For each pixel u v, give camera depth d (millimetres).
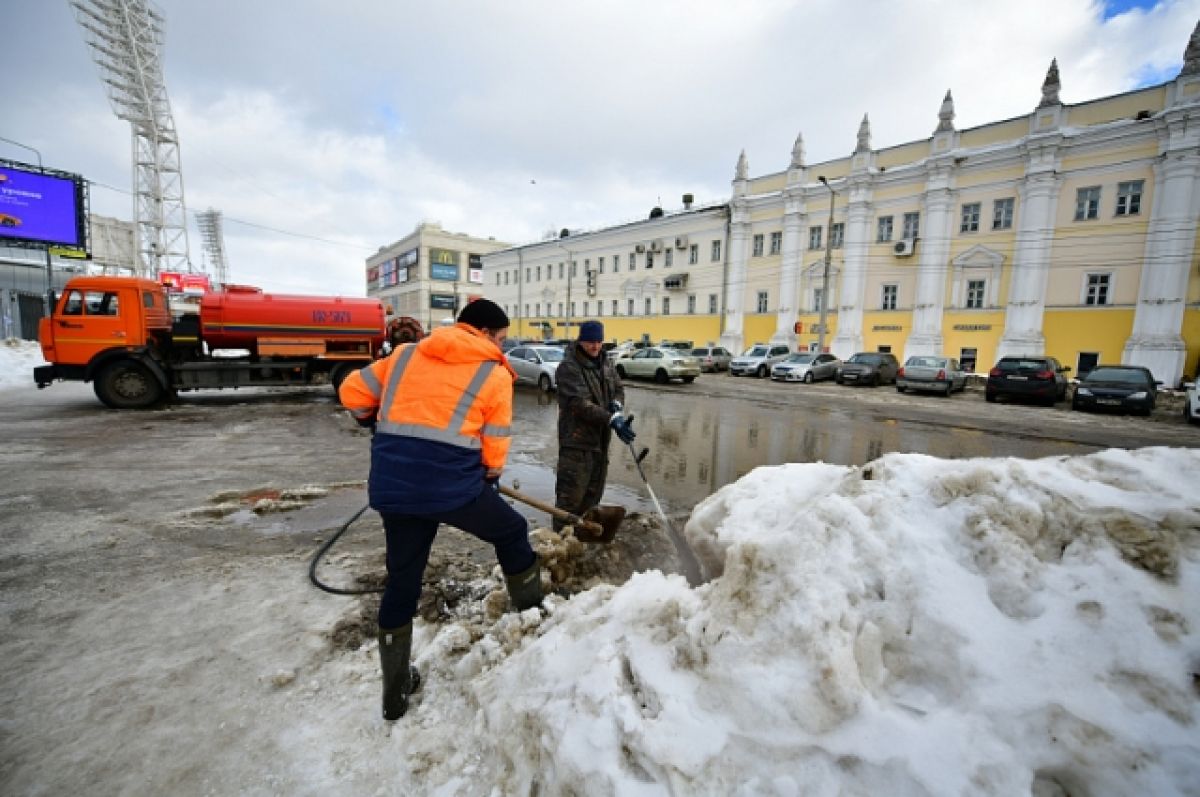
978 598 1472
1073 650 1311
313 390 13570
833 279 29250
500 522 2088
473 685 1849
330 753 1680
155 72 35188
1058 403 15602
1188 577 1375
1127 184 21266
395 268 85875
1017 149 23266
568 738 1410
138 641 2316
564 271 46844
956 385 18219
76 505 4371
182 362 10242
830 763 1249
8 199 19062
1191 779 1069
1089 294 22344
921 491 1801
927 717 1291
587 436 3477
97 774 1603
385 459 1853
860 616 1502
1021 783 1141
